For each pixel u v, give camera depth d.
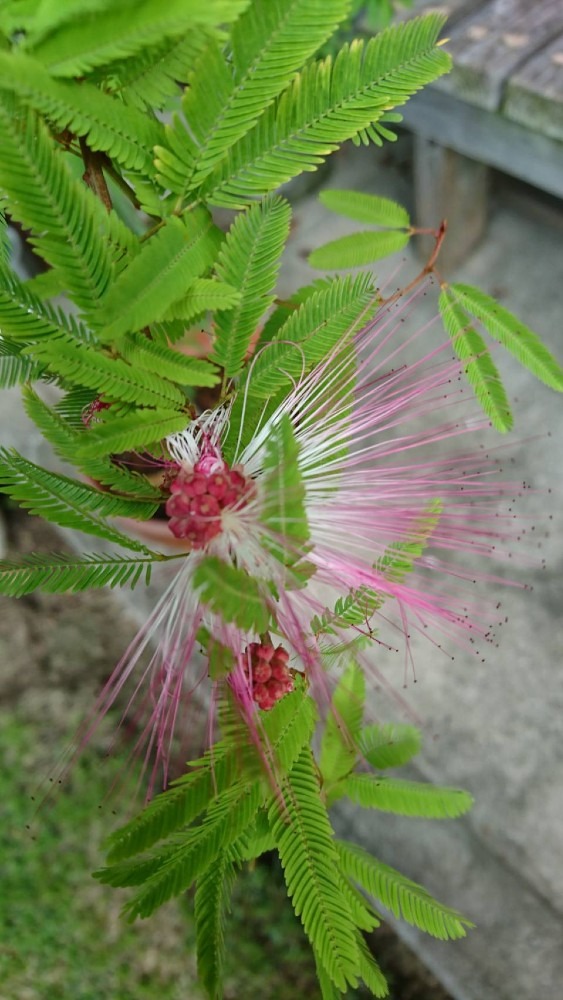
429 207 0.41
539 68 0.28
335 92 0.11
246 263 0.11
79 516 0.13
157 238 0.10
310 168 0.11
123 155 0.10
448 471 0.15
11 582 0.13
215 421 0.13
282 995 0.34
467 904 0.31
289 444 0.11
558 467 0.39
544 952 0.30
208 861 0.12
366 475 0.14
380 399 0.14
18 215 0.09
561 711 0.35
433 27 0.11
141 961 0.35
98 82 0.10
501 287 0.44
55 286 0.10
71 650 0.41
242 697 0.12
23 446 0.35
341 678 0.17
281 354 0.13
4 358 0.13
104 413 0.12
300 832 0.13
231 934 0.35
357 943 0.15
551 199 0.45
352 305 0.13
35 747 0.39
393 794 0.17
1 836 0.37
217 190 0.11
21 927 0.36
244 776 0.12
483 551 0.16
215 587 0.10
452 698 0.35
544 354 0.17
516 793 0.34
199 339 0.17
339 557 0.13
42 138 0.09
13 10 0.09
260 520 0.11
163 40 0.09
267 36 0.09
